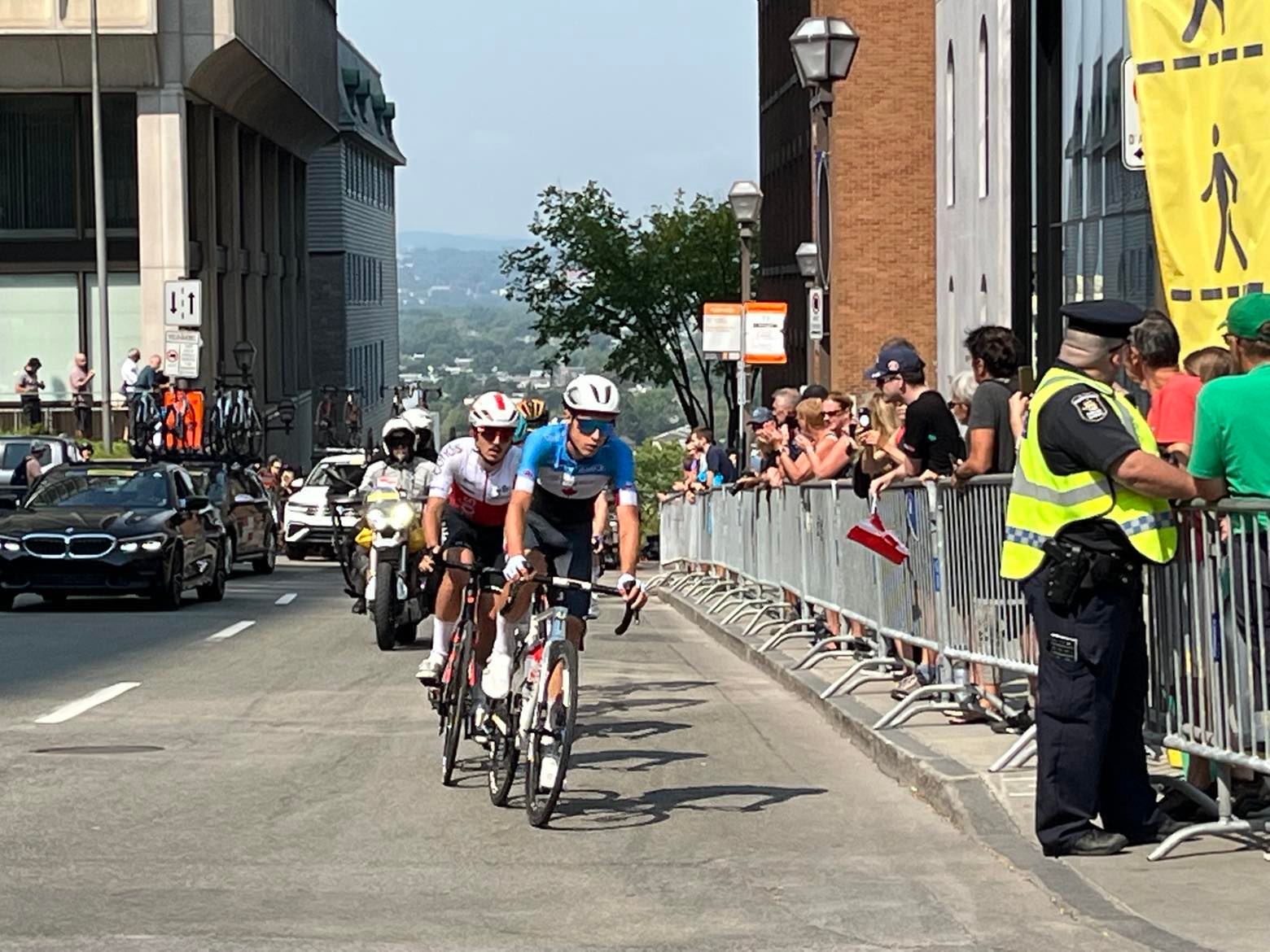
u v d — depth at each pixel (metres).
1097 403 7.79
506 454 10.86
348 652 17.58
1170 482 7.70
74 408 47.28
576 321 73.00
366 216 106.75
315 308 96.81
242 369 50.47
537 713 9.04
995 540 10.57
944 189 35.34
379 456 18.64
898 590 12.83
